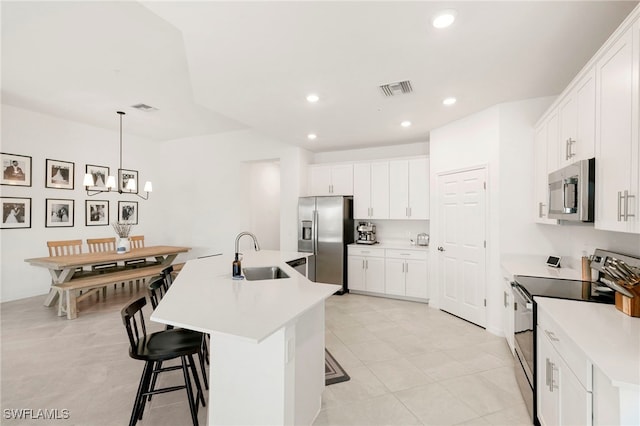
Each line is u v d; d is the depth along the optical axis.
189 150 6.50
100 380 2.45
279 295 1.97
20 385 2.38
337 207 5.15
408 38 2.09
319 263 5.26
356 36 2.06
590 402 1.27
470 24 1.94
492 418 2.03
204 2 1.69
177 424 1.96
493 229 3.42
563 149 2.36
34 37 2.68
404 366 2.71
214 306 1.73
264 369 1.60
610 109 1.63
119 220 5.98
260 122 4.04
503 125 3.33
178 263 6.08
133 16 2.39
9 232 4.53
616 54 1.58
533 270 2.76
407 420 2.01
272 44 2.15
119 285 5.52
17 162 4.60
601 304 1.79
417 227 5.25
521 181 3.25
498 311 3.39
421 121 3.98
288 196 5.61
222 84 2.84
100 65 3.20
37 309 4.16
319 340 2.10
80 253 4.95
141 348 1.88
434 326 3.67
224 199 6.16
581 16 1.86
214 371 1.72
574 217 1.93
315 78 2.71
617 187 1.56
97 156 5.63
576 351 1.37
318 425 1.96
